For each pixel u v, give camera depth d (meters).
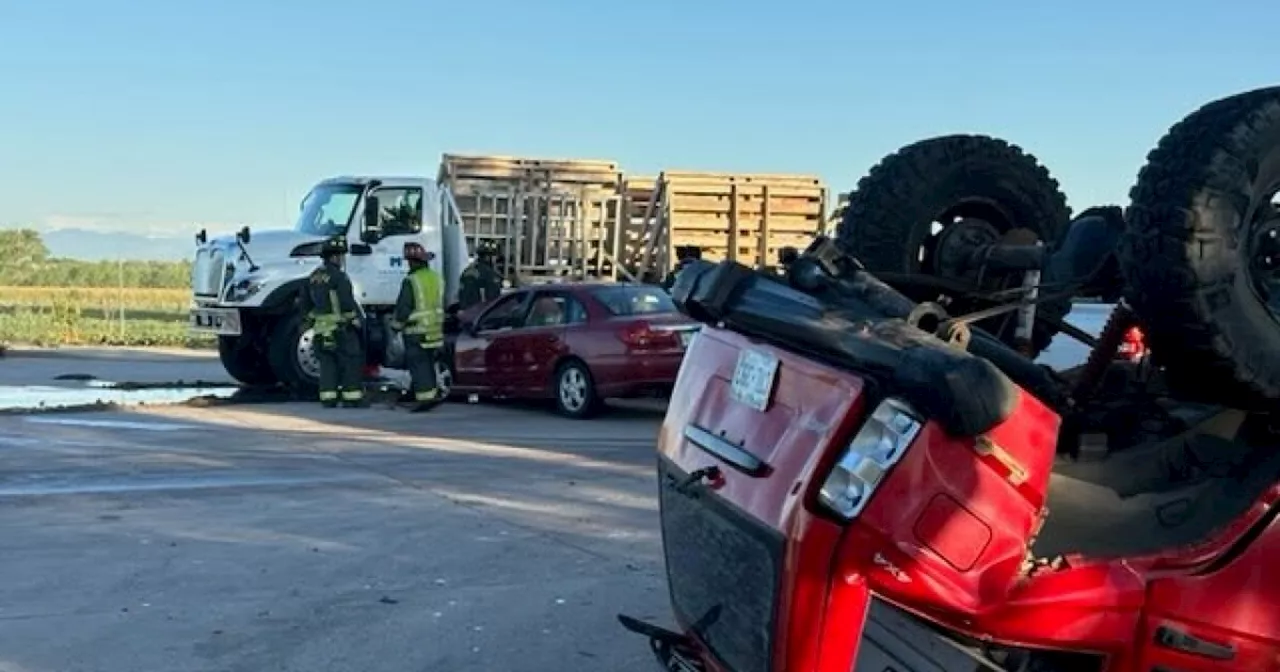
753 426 3.05
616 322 13.05
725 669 3.11
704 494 3.22
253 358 16.19
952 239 4.14
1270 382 2.88
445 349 14.69
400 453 10.41
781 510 2.74
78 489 8.43
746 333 3.27
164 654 4.92
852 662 2.59
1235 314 2.82
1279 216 3.03
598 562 6.50
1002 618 2.58
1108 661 2.70
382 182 16.05
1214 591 2.73
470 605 5.67
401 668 4.80
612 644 5.12
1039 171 4.27
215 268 15.62
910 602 2.56
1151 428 3.23
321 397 14.16
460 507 7.96
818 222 19.83
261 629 5.27
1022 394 2.57
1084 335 3.97
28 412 12.98
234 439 11.13
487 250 16.20
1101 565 2.70
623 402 15.02
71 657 4.87
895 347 2.66
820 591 2.61
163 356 22.70
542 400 14.95
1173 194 2.82
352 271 15.73
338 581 6.07
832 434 2.66
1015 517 2.57
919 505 2.53
